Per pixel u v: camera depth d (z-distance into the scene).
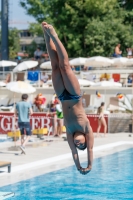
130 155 21.25
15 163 18.22
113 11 45.06
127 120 30.66
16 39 81.50
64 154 20.84
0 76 39.03
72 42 44.44
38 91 34.66
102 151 22.39
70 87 9.05
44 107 33.09
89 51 44.56
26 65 34.62
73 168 17.52
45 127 29.28
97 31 43.22
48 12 45.84
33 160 19.03
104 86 32.22
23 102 21.30
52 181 15.26
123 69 38.84
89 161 9.37
